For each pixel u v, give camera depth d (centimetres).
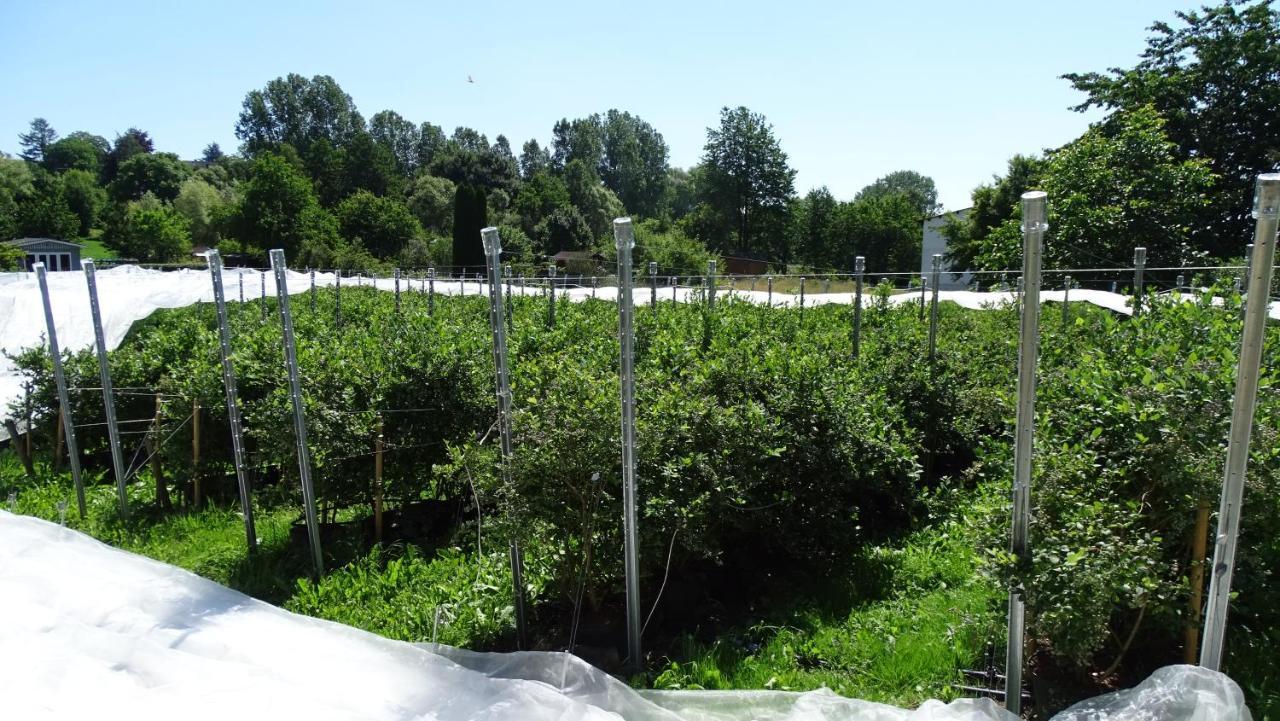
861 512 669
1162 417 376
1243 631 414
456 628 493
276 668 404
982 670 413
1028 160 3750
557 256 5331
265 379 745
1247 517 372
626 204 9256
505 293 1547
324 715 355
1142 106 2214
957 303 1631
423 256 5278
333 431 643
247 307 1545
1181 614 375
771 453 520
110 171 9894
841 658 444
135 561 553
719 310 1036
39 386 948
